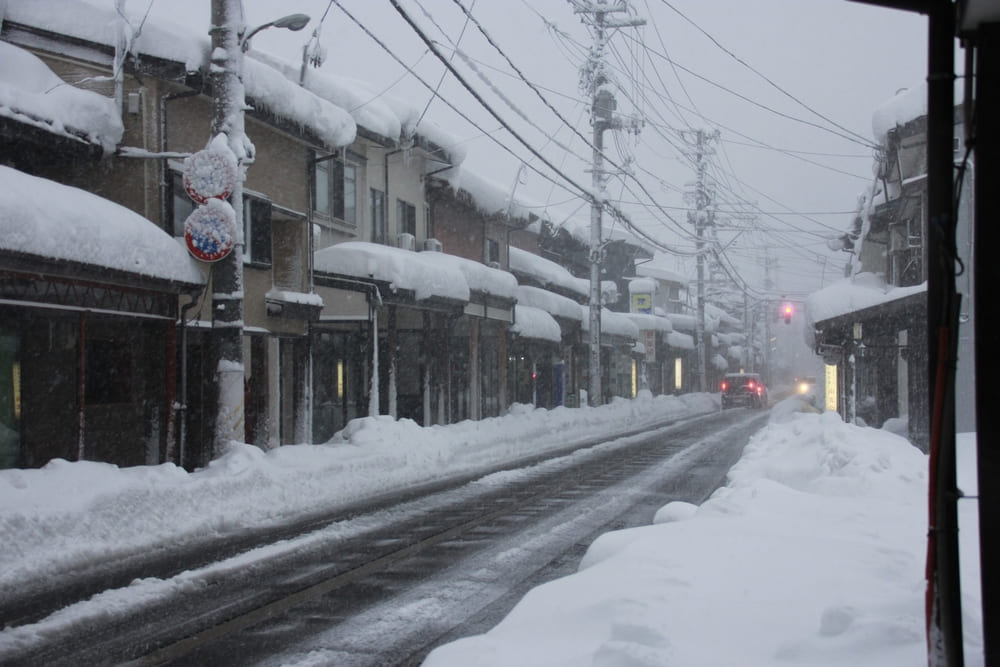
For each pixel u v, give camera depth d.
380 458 16.02
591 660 4.34
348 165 22.25
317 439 21.09
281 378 19.66
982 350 3.08
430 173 26.56
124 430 14.05
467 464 18.88
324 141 18.31
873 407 29.33
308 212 18.81
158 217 14.19
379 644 5.99
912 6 3.19
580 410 31.83
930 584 3.20
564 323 38.09
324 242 21.03
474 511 12.27
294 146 18.34
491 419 24.77
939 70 3.15
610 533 8.05
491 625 6.45
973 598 5.24
